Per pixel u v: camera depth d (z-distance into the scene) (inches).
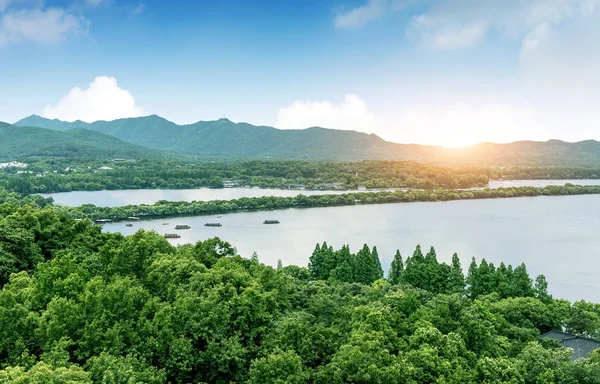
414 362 2733.8
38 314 2795.3
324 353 2896.2
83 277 3479.3
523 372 2842.0
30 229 4719.5
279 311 3688.5
